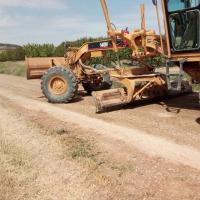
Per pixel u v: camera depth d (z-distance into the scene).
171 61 6.93
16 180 4.04
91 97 9.68
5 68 21.73
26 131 6.08
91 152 5.00
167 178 4.13
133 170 4.37
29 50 28.52
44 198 3.64
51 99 8.84
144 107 8.03
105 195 3.72
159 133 5.89
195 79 7.09
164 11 6.73
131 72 8.12
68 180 4.04
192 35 6.48
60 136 5.77
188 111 7.44
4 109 8.15
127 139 5.62
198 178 4.12
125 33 8.08
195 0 6.30
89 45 9.05
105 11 8.16
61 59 9.77
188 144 5.28
